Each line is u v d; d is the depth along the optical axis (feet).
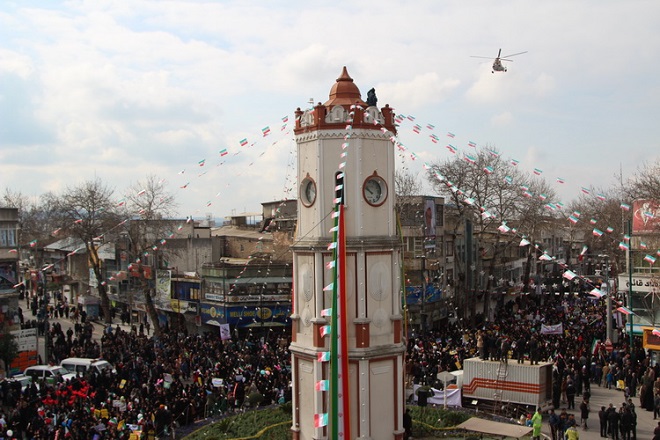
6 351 148.97
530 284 256.11
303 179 91.71
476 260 241.96
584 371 124.26
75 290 274.98
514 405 112.98
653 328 146.72
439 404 115.24
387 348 89.10
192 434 101.30
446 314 216.54
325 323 88.38
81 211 199.52
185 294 198.49
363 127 88.33
